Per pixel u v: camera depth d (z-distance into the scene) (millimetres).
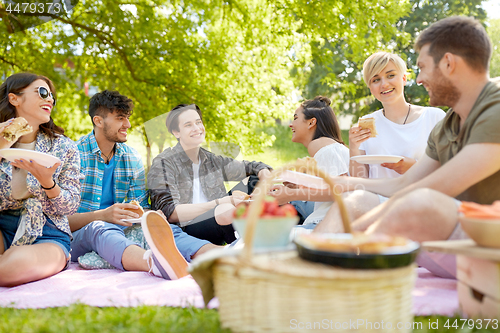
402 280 1316
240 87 8227
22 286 2527
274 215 1574
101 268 3137
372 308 1271
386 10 7965
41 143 2959
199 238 3078
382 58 3416
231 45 7969
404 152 3379
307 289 1276
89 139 3508
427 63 2160
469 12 9656
